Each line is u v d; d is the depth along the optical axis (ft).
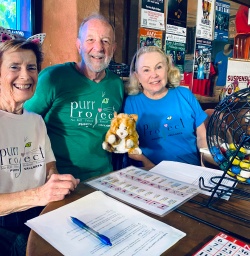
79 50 4.59
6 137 3.11
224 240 1.84
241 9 9.30
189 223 2.10
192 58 8.26
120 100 4.86
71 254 1.70
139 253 1.71
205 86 8.87
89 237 1.88
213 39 8.73
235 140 2.30
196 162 5.09
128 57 6.68
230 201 2.48
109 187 2.76
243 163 2.26
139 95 5.09
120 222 2.07
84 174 4.30
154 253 1.71
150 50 4.89
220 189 2.50
